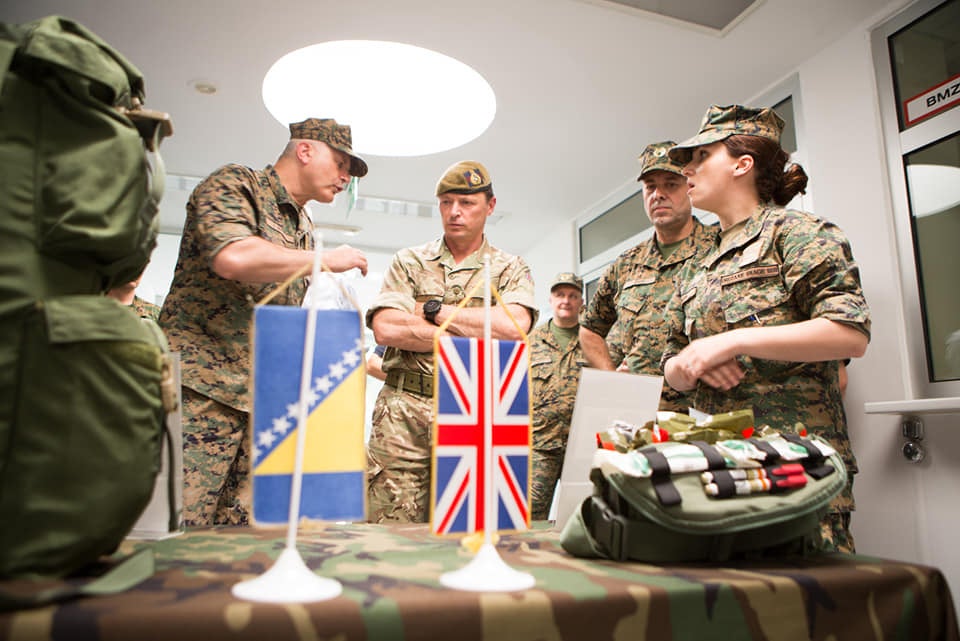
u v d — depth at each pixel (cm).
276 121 343
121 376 66
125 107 77
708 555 81
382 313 173
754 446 88
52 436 62
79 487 63
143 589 60
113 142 70
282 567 60
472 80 315
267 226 158
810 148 281
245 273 139
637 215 416
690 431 94
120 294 179
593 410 116
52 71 68
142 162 73
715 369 118
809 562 83
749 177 142
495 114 336
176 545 88
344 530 110
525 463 76
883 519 234
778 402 123
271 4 254
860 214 256
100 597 56
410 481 169
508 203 460
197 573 67
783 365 123
